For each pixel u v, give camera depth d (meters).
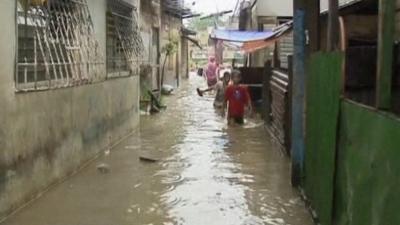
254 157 9.96
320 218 5.78
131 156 9.93
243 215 6.51
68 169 8.18
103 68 10.17
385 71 3.84
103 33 10.22
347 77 7.05
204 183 7.98
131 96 12.74
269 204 6.95
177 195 7.32
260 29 21.11
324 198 5.58
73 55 8.45
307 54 7.36
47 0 7.22
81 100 8.80
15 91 6.31
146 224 6.13
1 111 5.95
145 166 9.09
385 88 3.84
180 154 10.16
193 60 58.78
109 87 10.64
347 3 8.70
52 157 7.53
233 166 9.16
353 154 4.43
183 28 33.78
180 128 13.62
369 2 7.85
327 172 5.44
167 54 24.94
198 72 43.16
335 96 5.19
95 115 9.63
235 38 18.00
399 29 6.88
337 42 5.90
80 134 8.77
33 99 6.84
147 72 17.86
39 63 7.09
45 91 7.23
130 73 12.51
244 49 18.27
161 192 7.45
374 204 3.74
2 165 5.99
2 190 6.01
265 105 14.18
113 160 9.57
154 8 21.64
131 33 12.84
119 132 11.52
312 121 6.55
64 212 6.48
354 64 7.05
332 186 5.18
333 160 5.17
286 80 10.78
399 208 3.21
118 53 11.59
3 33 5.97
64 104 7.98
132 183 7.91
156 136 12.30
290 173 8.37
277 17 20.80
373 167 3.79
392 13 3.82
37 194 7.02
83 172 8.56
